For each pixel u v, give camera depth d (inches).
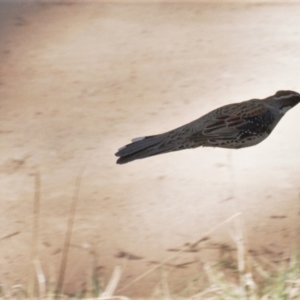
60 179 574.6
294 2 887.7
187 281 451.2
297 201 530.3
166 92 699.4
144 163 589.3
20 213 535.5
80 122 655.8
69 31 839.7
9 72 755.4
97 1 912.3
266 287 424.2
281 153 592.1
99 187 561.9
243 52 768.9
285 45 776.9
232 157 590.6
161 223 514.9
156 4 900.0
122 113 666.2
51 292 439.8
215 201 534.0
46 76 744.3
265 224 506.0
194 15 864.9
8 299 442.0
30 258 486.6
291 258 458.3
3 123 659.4
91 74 743.7
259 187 548.4
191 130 464.8
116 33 830.5
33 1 914.1
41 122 658.8
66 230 513.0
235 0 895.7
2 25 856.3
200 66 745.6
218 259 470.3
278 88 691.4
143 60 767.1
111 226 514.9
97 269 471.8
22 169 589.9
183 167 580.1
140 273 464.8
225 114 462.3
